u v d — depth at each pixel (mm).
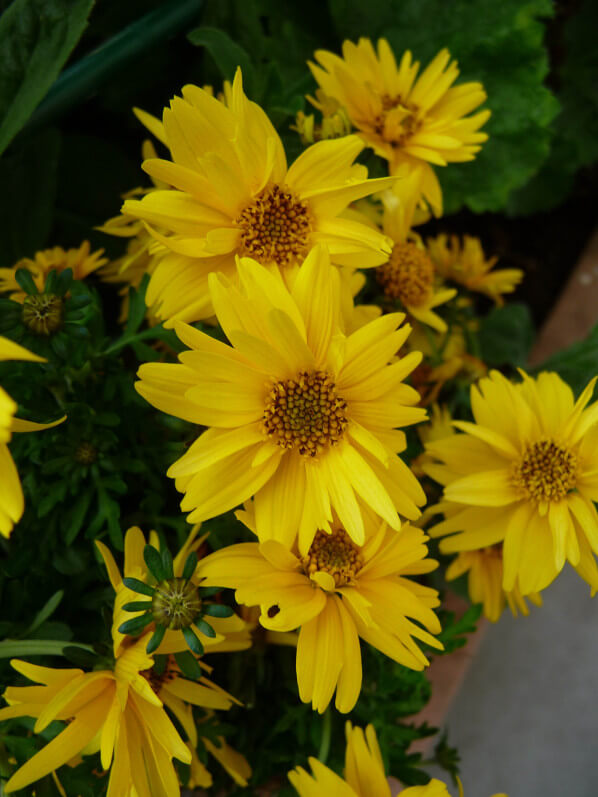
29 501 175
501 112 271
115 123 283
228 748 197
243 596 140
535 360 321
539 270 346
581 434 173
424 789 152
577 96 322
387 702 198
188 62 272
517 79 268
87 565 175
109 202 268
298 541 155
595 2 315
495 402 177
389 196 193
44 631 164
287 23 259
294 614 142
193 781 178
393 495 147
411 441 184
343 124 179
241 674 191
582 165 345
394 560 153
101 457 167
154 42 196
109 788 133
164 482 186
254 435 142
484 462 182
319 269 135
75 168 265
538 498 175
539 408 180
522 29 261
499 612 209
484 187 282
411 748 279
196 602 138
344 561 154
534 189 326
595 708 370
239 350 134
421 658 149
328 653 147
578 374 264
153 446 180
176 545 192
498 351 294
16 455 167
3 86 181
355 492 149
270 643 196
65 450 165
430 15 266
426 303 206
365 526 152
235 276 149
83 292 155
